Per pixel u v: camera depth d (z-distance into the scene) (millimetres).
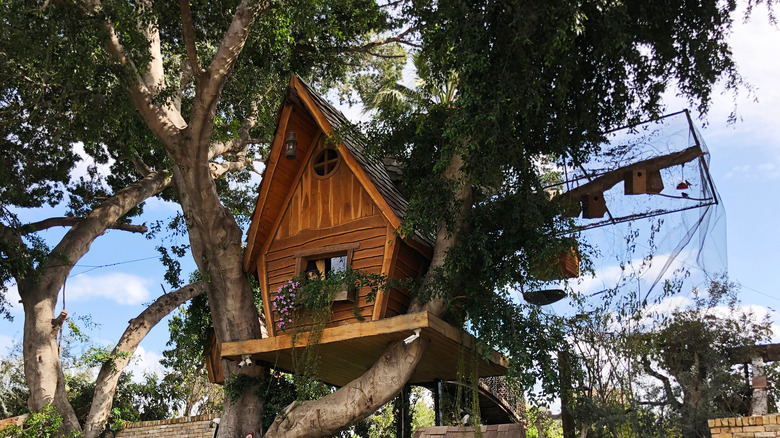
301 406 13148
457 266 12102
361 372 15070
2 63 13891
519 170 12195
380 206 12750
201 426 15703
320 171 14211
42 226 19922
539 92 11680
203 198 14156
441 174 12836
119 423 16797
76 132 14516
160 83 13883
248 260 14281
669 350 10180
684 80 12445
